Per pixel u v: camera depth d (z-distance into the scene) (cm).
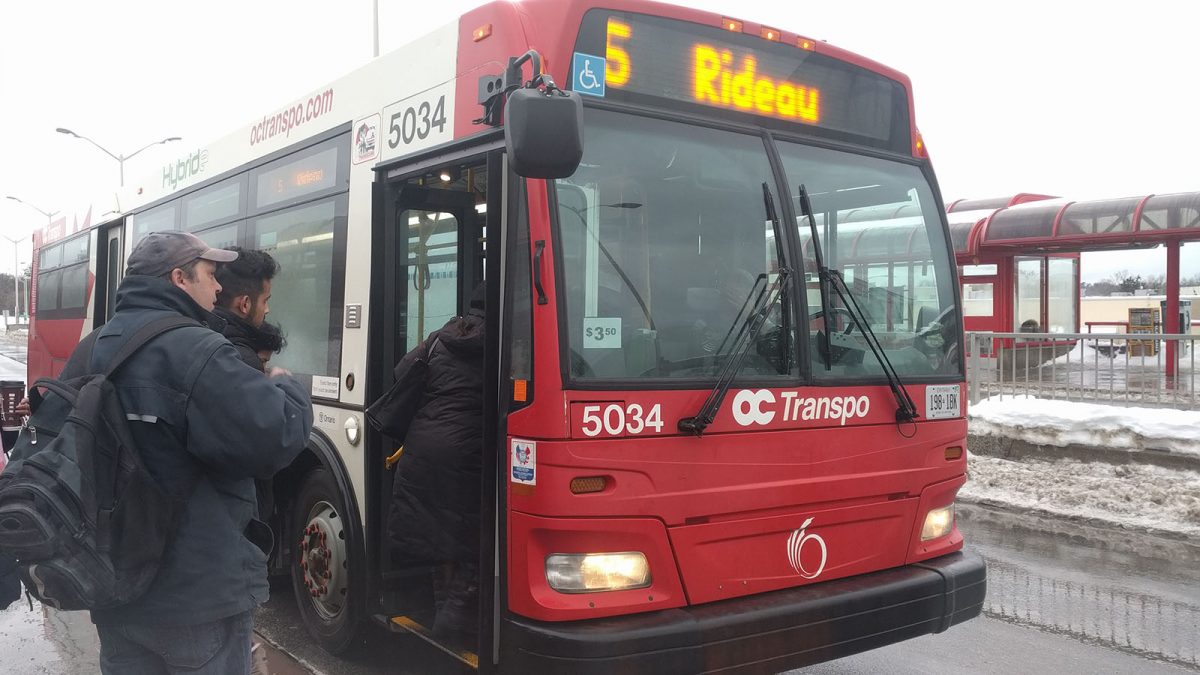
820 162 413
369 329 449
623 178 358
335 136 495
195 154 688
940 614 396
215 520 262
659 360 351
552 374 329
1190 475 852
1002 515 807
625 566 337
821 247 404
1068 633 520
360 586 454
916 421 414
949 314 446
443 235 495
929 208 453
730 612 344
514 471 340
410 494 399
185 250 278
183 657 258
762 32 402
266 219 567
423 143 418
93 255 938
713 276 370
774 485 365
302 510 517
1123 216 1742
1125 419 905
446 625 394
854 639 368
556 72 352
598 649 318
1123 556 678
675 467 345
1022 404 994
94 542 237
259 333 345
